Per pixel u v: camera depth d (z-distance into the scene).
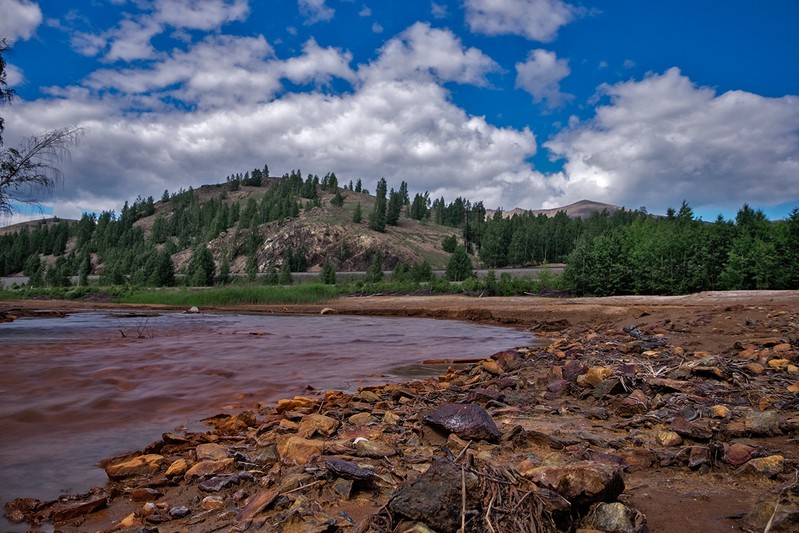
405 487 2.91
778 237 26.36
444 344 15.08
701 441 4.30
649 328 12.93
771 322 11.18
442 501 2.72
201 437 5.22
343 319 26.38
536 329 19.92
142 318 26.53
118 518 3.35
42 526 3.24
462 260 72.38
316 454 4.21
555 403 6.41
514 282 36.22
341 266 149.38
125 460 4.64
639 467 3.85
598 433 4.88
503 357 10.22
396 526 2.73
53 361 11.05
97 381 8.80
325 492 3.45
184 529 3.06
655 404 5.69
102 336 16.86
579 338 13.46
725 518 2.85
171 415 6.54
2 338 16.08
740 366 7.26
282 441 4.74
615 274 30.42
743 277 26.16
